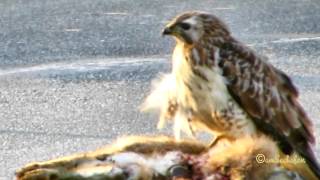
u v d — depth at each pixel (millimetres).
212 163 10289
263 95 11750
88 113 17359
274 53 21406
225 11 26156
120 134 16297
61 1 27812
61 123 16875
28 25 25047
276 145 11094
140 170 10195
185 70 11680
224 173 10219
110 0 27719
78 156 10234
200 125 11891
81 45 22703
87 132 16422
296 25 24297
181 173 10258
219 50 11711
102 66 20391
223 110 11625
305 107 17234
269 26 24281
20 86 19000
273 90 11828
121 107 17641
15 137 16172
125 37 23422
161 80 11984
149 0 27547
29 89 18797
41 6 27203
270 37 22984
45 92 18578
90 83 19094
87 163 10195
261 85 11781
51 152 15539
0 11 26781
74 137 16172
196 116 11805
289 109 11805
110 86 18891
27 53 22062
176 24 11711
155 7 26781
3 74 20062
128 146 10477
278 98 11797
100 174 10078
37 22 25344
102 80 19297
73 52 22047
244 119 11672
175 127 11969
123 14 26031
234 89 11641
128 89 18719
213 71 11609
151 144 10555
